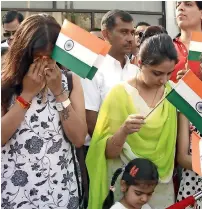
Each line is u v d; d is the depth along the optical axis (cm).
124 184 239
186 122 258
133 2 665
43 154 213
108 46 211
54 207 215
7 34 414
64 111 215
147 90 249
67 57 209
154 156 246
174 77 288
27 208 212
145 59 235
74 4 639
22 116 210
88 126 287
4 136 209
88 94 286
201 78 260
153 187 237
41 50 208
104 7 652
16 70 212
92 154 248
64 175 218
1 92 215
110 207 241
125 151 246
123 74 301
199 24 308
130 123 230
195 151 231
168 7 660
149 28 320
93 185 243
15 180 212
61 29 211
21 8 617
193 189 258
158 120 246
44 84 213
